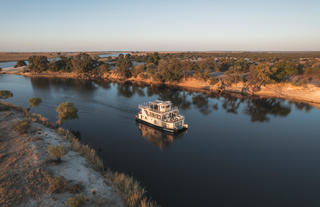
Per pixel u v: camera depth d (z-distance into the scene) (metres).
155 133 57.00
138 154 45.34
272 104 87.06
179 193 32.88
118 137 53.91
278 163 42.44
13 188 25.72
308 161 43.16
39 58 184.38
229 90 113.56
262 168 40.59
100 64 189.50
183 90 119.38
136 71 159.75
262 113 75.19
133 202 26.41
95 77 173.62
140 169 39.44
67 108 52.69
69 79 163.00
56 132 48.81
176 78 136.50
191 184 35.28
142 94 108.12
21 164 31.31
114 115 71.62
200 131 58.78
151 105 63.47
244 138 54.25
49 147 32.78
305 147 49.34
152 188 33.81
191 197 32.09
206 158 44.25
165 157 44.38
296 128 60.94
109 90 118.56
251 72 112.75
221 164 41.94
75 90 116.56
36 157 33.50
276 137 54.91
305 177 37.75
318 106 82.81
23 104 82.00
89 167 34.25
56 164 32.38
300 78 116.12
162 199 31.28
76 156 36.88
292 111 77.19
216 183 35.75
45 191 25.70
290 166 41.34
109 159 42.72
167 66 141.25
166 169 39.75
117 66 171.75
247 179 37.03
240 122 66.00
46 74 185.00
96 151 45.97
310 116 71.44
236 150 47.88
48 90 114.50
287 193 33.44
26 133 43.25
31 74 184.00
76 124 62.16
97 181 30.31
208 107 83.19
